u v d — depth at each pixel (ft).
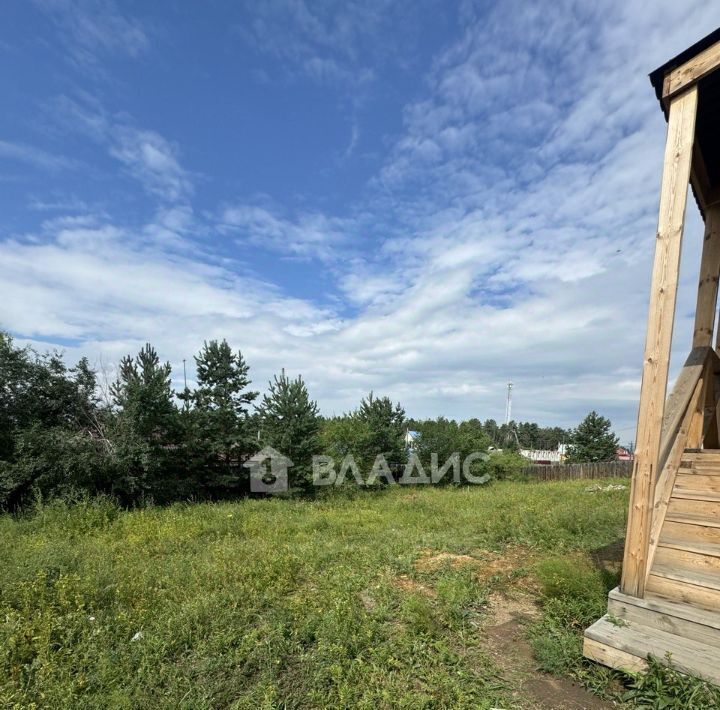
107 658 9.77
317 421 45.80
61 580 13.66
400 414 59.72
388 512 32.48
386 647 10.58
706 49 8.88
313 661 9.96
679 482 11.71
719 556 9.20
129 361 36.91
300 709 8.49
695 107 9.14
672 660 8.42
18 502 29.32
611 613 9.55
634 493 9.43
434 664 9.94
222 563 16.74
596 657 9.36
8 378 31.37
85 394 35.45
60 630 11.07
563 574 13.96
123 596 13.32
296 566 17.06
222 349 43.24
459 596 13.78
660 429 9.14
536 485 54.29
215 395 42.22
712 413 14.88
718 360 15.42
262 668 9.73
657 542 9.89
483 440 68.95
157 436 36.68
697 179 13.06
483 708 8.23
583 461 99.91
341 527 26.14
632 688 8.43
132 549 19.48
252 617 12.44
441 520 27.84
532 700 8.54
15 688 8.60
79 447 31.24
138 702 8.34
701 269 14.10
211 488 40.88
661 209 9.37
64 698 8.21
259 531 24.30
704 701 7.61
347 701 8.52
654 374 9.25
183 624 11.52
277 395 44.45
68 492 29.37
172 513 28.84
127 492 33.09
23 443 29.01
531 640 10.94
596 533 22.03
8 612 11.61
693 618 8.29
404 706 8.32
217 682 9.14
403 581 16.03
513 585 15.34
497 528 23.62
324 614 12.34
